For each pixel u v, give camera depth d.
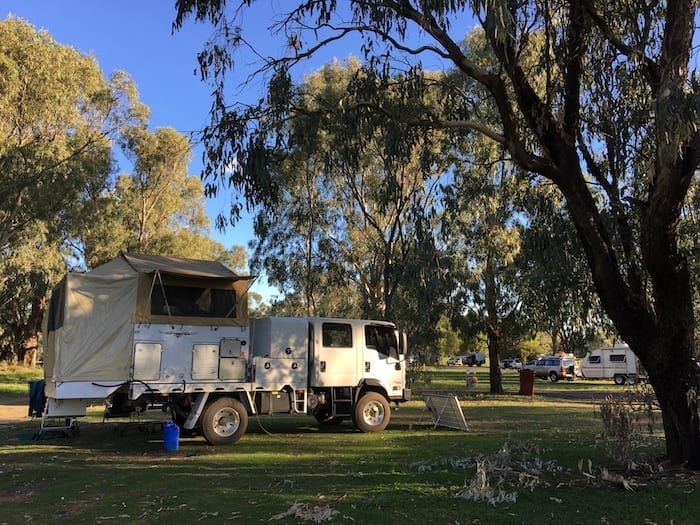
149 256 12.27
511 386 34.12
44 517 6.16
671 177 6.94
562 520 5.58
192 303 11.64
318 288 28.06
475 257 23.25
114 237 35.47
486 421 15.61
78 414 10.79
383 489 6.88
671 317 7.50
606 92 9.23
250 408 12.20
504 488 6.82
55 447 11.45
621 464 7.95
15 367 44.91
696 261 8.48
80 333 10.66
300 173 23.89
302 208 26.45
